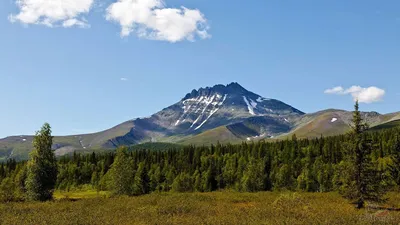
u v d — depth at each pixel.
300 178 93.81
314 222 19.89
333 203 34.25
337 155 115.94
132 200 37.72
